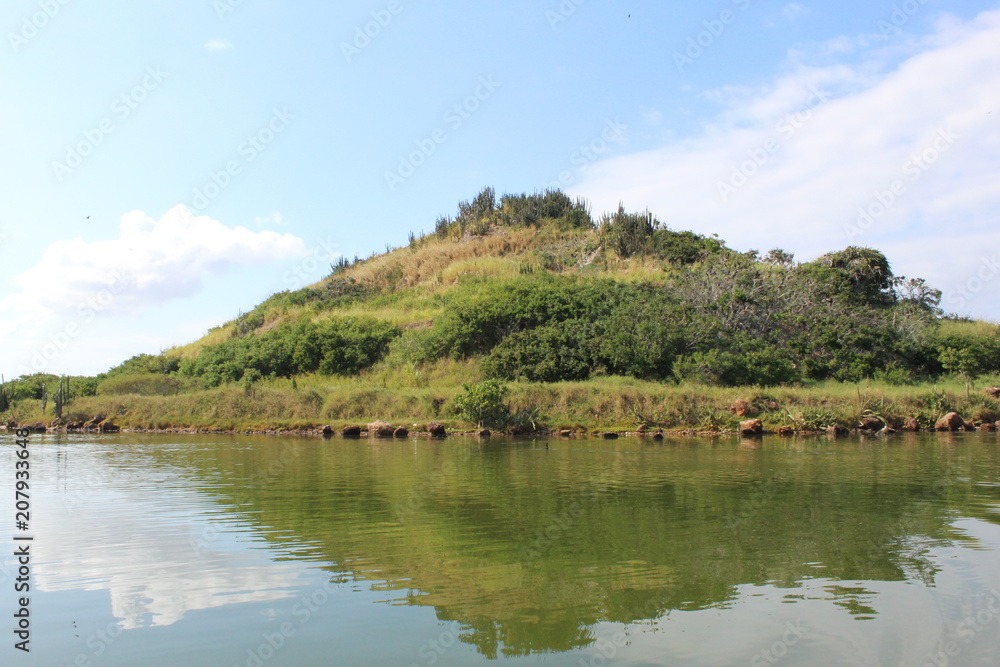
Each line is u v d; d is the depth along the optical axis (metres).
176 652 5.34
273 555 7.92
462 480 13.23
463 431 24.30
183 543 8.47
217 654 5.30
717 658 5.16
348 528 9.16
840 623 5.81
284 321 46.56
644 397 25.41
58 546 8.37
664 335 30.06
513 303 34.12
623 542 8.32
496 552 7.94
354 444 21.17
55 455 18.31
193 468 15.34
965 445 19.62
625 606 6.23
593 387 26.19
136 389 35.81
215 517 9.92
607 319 32.19
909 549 7.95
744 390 26.16
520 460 16.41
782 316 34.47
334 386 31.70
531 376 30.03
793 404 25.41
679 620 5.89
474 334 33.88
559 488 12.19
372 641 5.51
